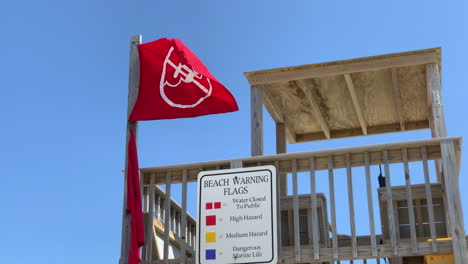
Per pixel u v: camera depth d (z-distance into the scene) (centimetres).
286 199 794
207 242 662
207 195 679
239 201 668
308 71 897
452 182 647
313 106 999
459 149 664
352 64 883
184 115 722
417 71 912
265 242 647
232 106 722
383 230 760
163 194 884
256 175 672
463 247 623
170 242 900
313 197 683
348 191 677
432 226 646
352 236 659
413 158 677
